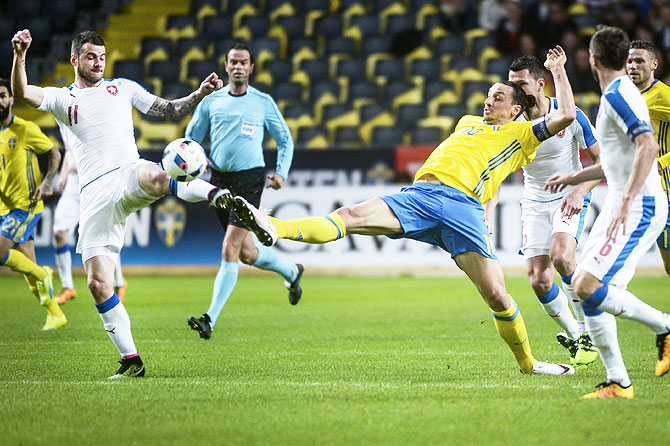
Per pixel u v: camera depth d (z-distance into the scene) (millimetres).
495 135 18719
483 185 18578
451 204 18188
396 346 24156
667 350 17453
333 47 66375
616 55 15578
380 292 41562
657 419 14156
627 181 15688
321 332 27609
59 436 13453
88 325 29484
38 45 68938
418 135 56875
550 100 21609
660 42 62062
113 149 18766
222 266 25734
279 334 27141
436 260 50125
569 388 17062
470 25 66562
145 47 67750
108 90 19172
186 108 19641
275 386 17531
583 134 21875
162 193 18016
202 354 22734
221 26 69812
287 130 28406
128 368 19078
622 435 13188
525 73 20766
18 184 27516
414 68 63906
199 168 18141
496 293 18141
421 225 18328
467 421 14141
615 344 16016
